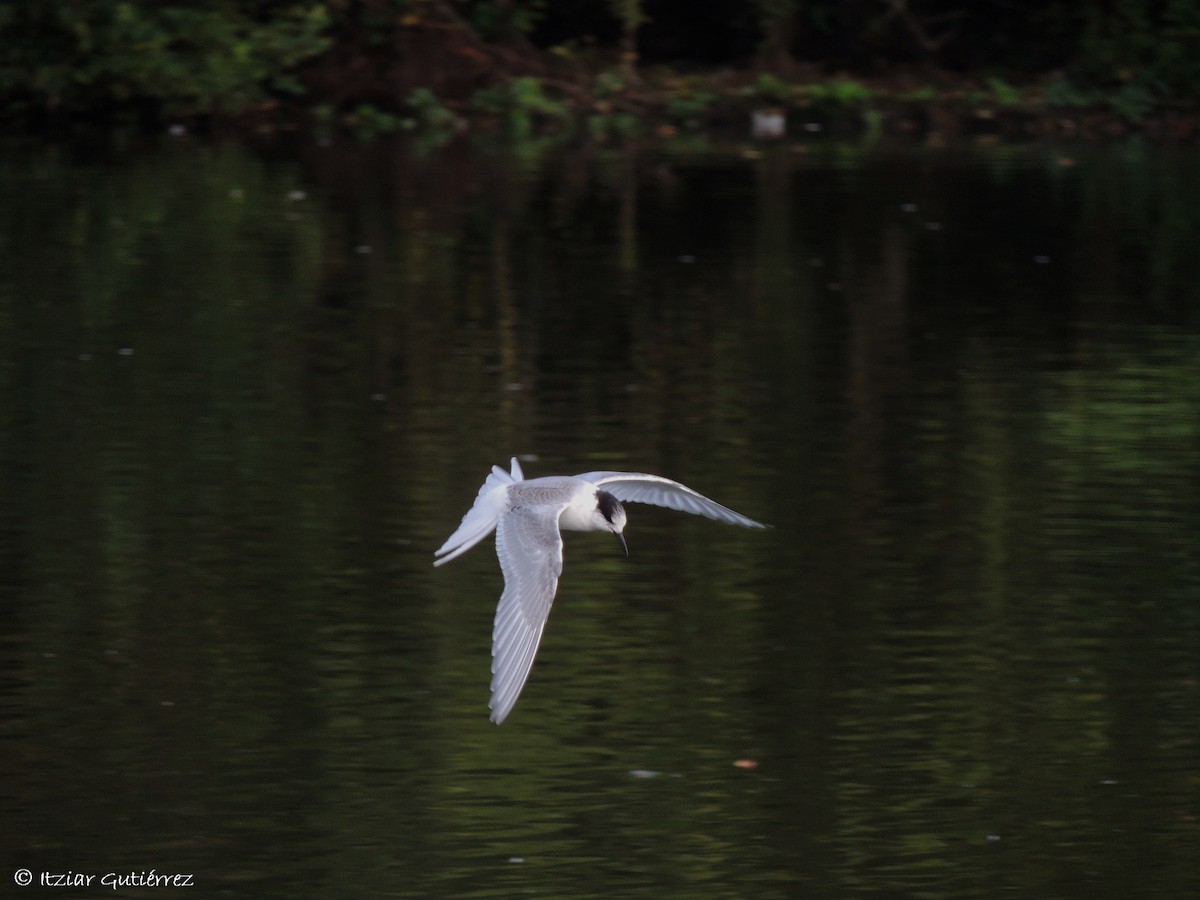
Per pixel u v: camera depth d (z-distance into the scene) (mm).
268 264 22266
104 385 16703
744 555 12648
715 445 15047
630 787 9203
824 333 19297
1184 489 13938
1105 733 9867
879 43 40031
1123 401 16547
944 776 9367
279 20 34656
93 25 32281
